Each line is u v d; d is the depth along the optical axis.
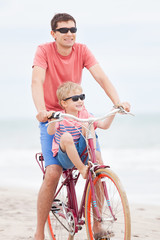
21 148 32.12
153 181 11.79
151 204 7.99
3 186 11.00
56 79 4.21
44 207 3.90
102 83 4.27
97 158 3.92
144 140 37.22
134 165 15.95
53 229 4.50
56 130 3.81
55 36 4.14
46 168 3.88
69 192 3.88
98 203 3.49
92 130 3.72
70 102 3.75
